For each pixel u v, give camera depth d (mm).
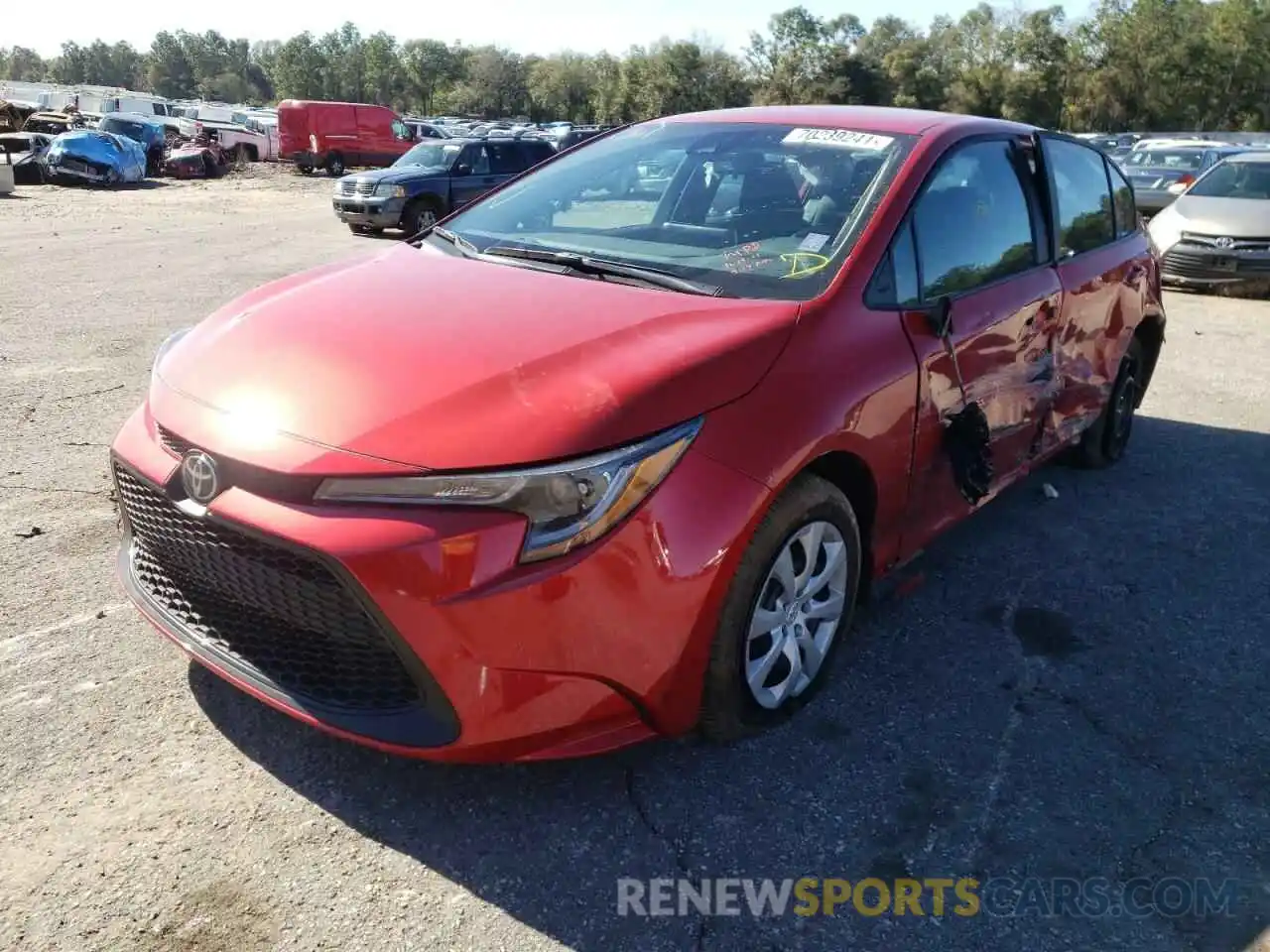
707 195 3572
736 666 2678
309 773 2736
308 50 141500
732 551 2516
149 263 11695
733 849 2547
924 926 2340
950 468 3443
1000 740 3021
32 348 7074
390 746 2350
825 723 3057
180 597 2744
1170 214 11375
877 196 3328
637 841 2555
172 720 2918
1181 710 3225
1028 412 3998
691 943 2264
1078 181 4570
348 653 2387
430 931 2260
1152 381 7422
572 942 2252
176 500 2506
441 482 2258
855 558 3061
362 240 15406
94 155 25625
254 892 2340
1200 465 5570
